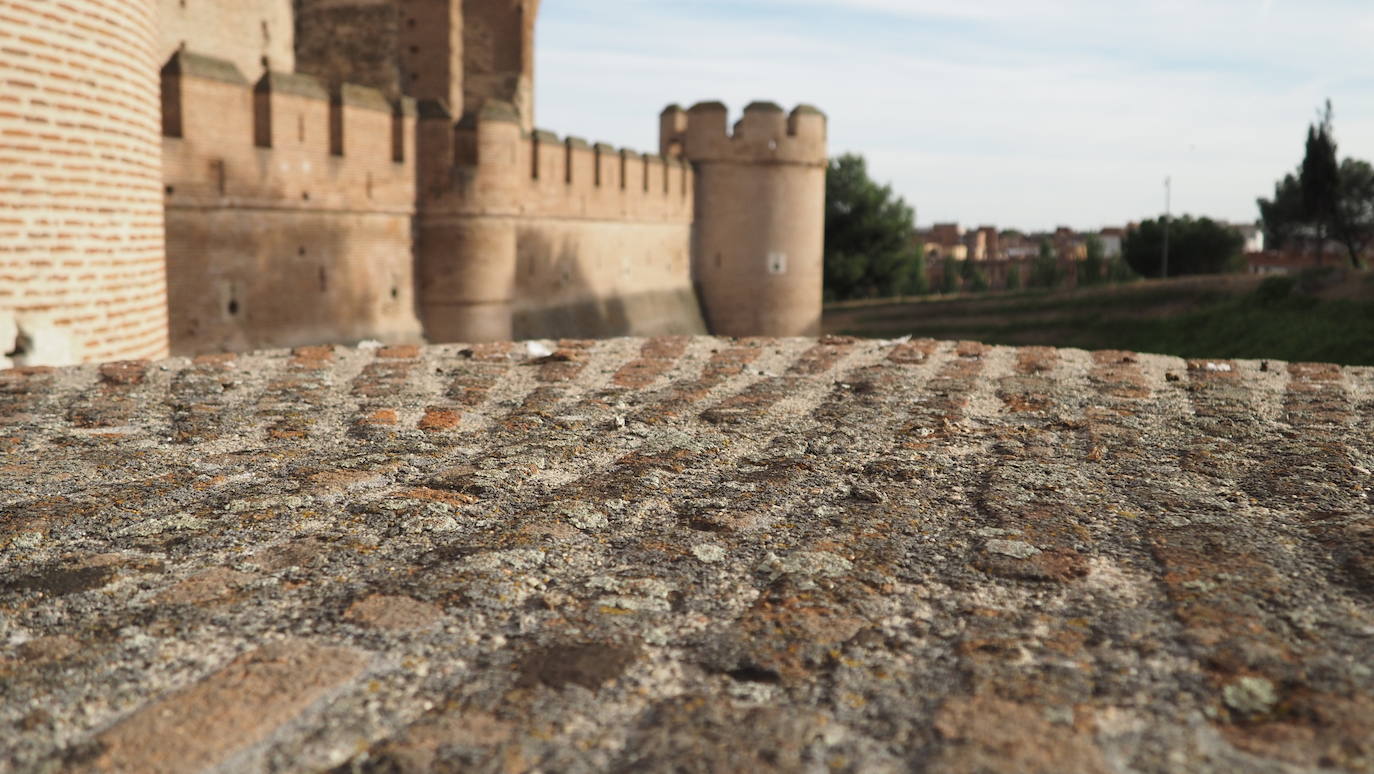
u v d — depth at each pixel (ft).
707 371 20.98
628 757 6.13
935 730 6.34
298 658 7.49
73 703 6.86
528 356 23.16
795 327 142.51
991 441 14.60
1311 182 161.68
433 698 6.91
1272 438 14.69
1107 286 169.89
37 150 28.04
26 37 27.43
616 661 7.43
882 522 10.69
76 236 29.43
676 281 135.74
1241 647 7.31
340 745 6.31
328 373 20.94
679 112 142.00
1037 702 6.64
